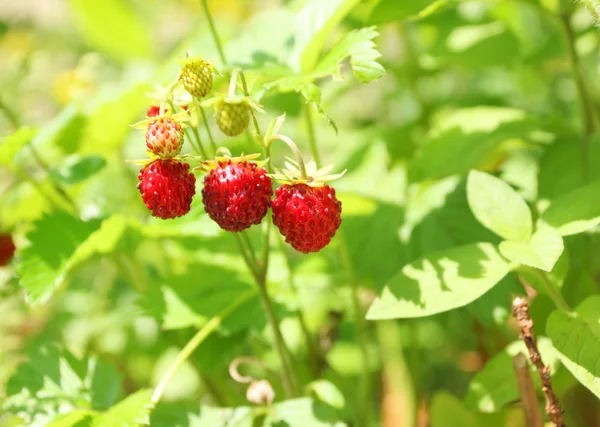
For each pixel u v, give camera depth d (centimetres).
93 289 37
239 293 29
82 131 31
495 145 29
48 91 42
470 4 39
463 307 29
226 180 23
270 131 23
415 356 32
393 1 28
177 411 26
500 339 31
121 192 39
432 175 30
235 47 30
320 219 23
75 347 34
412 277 24
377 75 24
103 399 26
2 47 54
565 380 25
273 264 30
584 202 24
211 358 29
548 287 24
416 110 39
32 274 26
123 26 53
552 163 29
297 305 29
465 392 34
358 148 36
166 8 63
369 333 35
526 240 24
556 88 42
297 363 31
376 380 34
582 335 23
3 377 32
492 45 35
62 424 24
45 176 31
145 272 33
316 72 25
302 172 23
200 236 29
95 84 46
